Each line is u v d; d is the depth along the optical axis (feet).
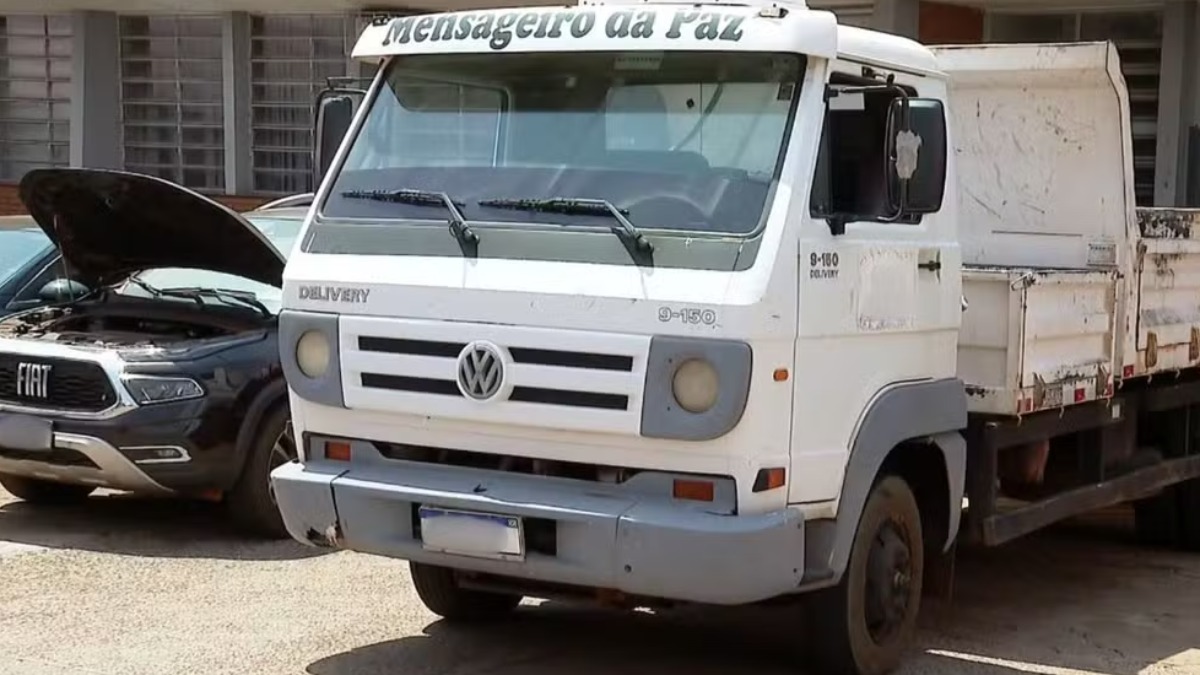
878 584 20.31
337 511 19.21
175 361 26.68
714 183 18.02
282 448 27.76
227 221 26.89
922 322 20.43
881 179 19.27
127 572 25.50
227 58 60.54
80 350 26.91
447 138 19.63
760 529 17.37
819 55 18.13
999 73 25.88
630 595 19.42
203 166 62.03
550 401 17.87
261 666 20.76
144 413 26.27
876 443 19.33
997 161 26.58
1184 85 46.01
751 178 17.93
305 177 60.29
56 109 63.52
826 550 18.76
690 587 17.43
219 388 26.78
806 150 18.02
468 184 19.13
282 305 19.85
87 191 26.73
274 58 60.29
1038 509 23.53
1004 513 22.88
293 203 37.47
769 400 17.49
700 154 18.29
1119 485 25.86
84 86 62.18
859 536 19.76
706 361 17.16
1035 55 25.38
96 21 62.03
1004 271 22.97
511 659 21.40
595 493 18.06
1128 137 25.20
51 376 26.89
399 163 19.77
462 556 18.51
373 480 19.02
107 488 29.01
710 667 21.20
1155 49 46.96
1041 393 22.63
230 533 28.35
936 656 22.15
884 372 19.69
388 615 23.40
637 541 17.46
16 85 64.13
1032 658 22.26
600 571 17.74
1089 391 24.16
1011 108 26.25
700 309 17.19
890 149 18.72
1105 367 24.62
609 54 18.93
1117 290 24.85
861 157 19.30
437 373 18.44
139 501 31.09
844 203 19.25
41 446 26.66
